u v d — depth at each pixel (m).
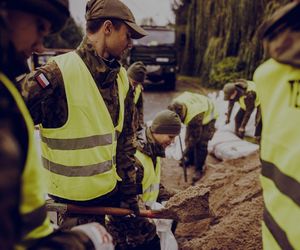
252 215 3.01
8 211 0.77
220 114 7.84
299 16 1.01
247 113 6.70
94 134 2.25
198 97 5.52
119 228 2.78
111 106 2.33
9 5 0.99
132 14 2.26
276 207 1.12
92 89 2.22
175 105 5.34
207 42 18.50
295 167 1.05
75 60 2.20
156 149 3.13
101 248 1.15
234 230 2.93
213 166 5.88
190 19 20.11
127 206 2.61
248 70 15.10
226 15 16.30
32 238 1.01
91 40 2.23
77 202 2.34
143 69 5.57
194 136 5.45
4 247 0.77
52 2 1.11
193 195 2.74
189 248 3.03
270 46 1.08
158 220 2.94
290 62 1.03
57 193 2.35
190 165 6.17
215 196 3.94
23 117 0.93
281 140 1.11
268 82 1.19
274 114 1.15
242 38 15.44
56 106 2.18
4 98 0.88
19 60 1.10
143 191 3.13
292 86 1.09
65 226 2.14
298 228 1.03
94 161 2.28
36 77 2.07
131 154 2.57
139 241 2.80
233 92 6.82
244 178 3.97
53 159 2.29
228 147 6.12
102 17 2.17
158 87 16.89
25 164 0.93
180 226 3.42
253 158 5.53
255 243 2.79
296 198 1.04
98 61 2.21
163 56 16.02
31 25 1.09
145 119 10.91
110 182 2.37
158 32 16.28
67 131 2.22
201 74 18.47
